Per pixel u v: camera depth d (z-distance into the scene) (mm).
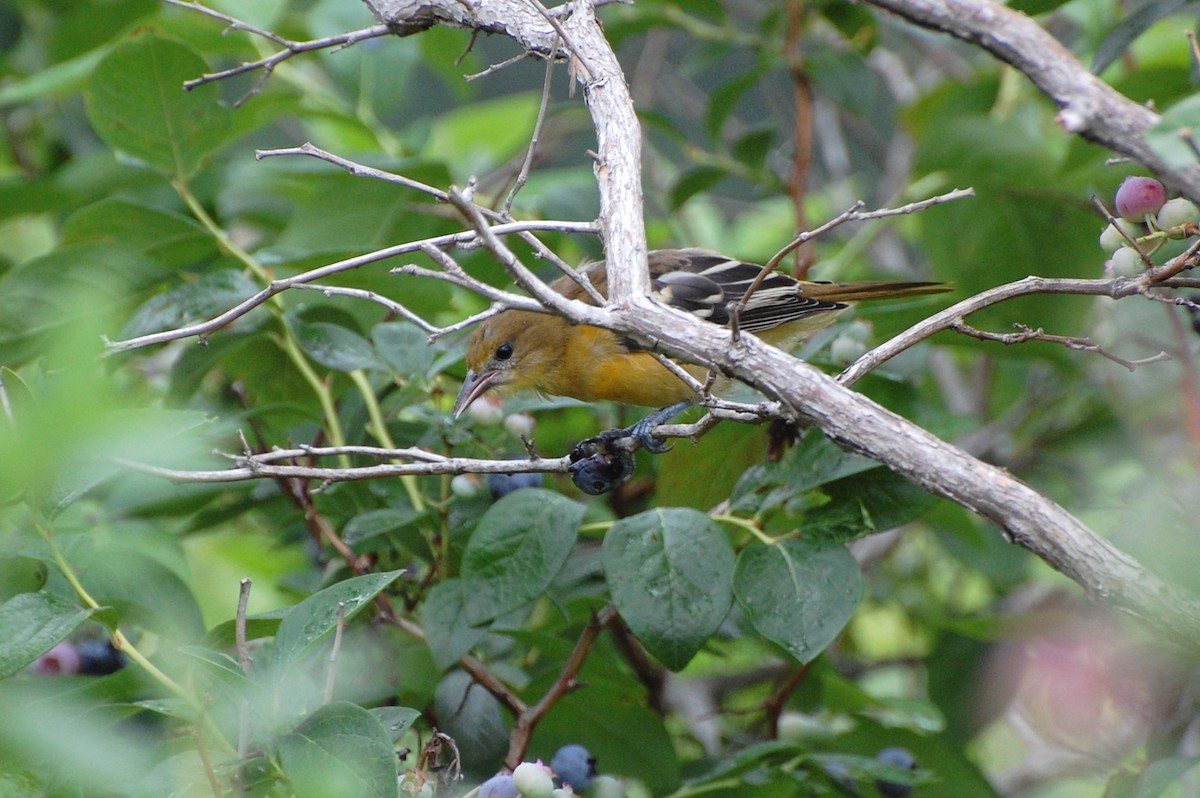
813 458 7648
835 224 6078
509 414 9258
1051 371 12219
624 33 12273
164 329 8648
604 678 8367
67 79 10953
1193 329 8531
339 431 8961
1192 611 5227
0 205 11195
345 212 9984
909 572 12438
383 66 11859
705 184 11984
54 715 5516
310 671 7711
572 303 5965
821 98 15469
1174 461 10242
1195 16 12500
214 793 5309
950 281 11430
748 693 11797
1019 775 11086
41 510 6164
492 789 6273
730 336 5922
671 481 8953
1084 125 5422
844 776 8594
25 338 8961
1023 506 5426
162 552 9000
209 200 11430
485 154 14844
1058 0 7590
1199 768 8484
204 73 8977
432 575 8641
